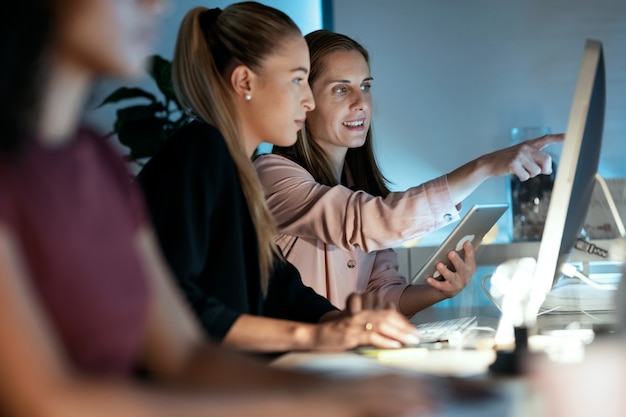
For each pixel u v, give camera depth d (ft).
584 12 12.52
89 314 2.97
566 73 12.55
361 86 8.79
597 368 3.48
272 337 5.09
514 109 12.65
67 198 2.96
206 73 6.10
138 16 3.04
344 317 5.16
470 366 4.12
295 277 6.48
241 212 5.87
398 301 7.88
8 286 2.56
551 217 5.41
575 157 5.23
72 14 2.88
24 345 2.52
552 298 7.61
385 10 12.76
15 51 2.70
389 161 12.78
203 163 5.47
